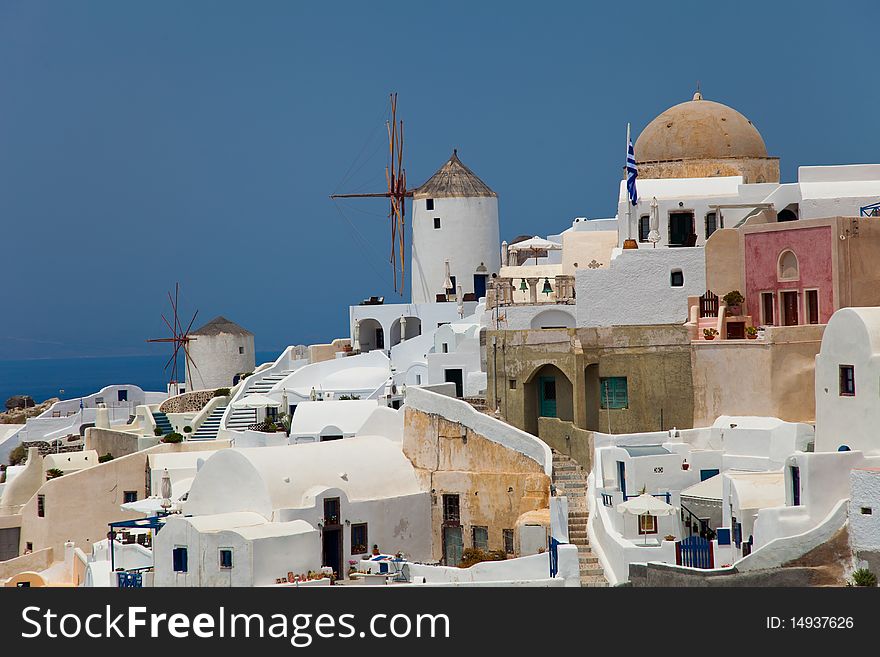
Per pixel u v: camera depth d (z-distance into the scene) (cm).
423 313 14100
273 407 13162
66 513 11825
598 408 9888
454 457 9825
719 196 11006
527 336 10012
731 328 9712
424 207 14838
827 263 9394
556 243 14325
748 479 8088
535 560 8294
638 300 10406
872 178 10738
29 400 17250
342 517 9356
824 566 7175
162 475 11819
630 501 8200
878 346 7831
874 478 7012
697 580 7462
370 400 12100
